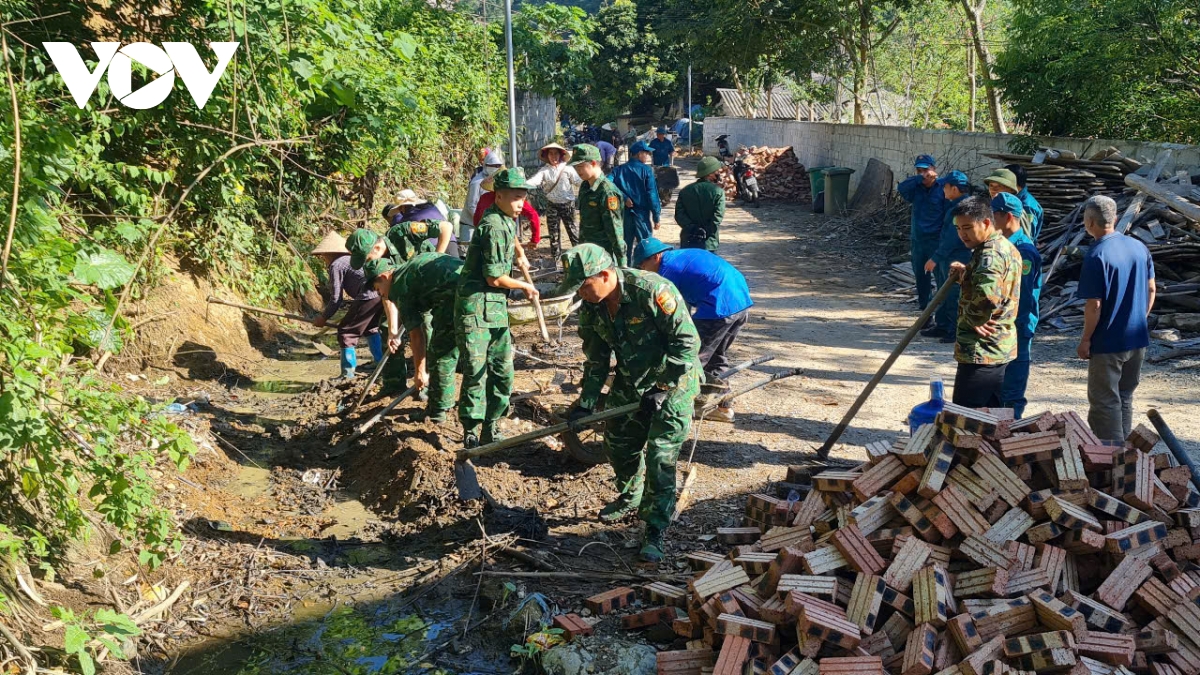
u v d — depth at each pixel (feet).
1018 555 12.42
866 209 65.41
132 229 18.13
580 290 16.37
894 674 11.52
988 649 11.18
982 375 17.28
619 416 17.61
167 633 14.64
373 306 27.35
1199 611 11.63
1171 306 30.53
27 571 13.91
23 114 13.26
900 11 87.76
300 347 32.17
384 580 16.44
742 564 13.61
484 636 14.61
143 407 14.58
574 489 19.48
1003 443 13.03
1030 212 28.60
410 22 47.80
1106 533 12.60
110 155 25.94
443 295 22.03
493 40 61.41
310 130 31.60
